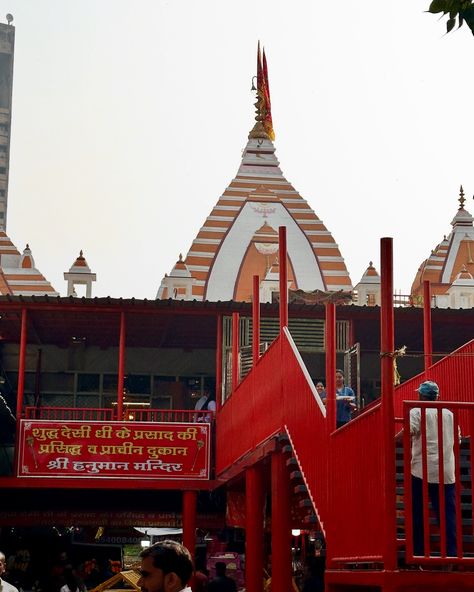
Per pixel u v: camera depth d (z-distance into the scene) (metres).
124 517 25.64
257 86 51.72
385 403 9.09
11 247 44.22
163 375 28.05
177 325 24.94
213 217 48.19
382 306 9.27
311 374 24.41
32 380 27.77
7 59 81.88
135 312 23.30
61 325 25.05
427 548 8.76
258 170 50.09
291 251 47.59
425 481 8.83
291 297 24.62
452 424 9.56
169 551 5.43
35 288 43.16
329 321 11.70
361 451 9.85
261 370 16.23
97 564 29.39
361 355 26.62
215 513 25.67
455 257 45.66
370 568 10.46
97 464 22.22
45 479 22.03
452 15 6.43
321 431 11.73
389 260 9.33
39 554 30.22
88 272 34.69
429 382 9.76
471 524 10.00
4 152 81.25
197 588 18.83
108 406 27.83
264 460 16.30
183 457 22.44
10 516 25.38
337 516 10.80
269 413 15.36
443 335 24.98
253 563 17.20
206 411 22.88
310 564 16.42
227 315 23.61
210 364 28.16
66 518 25.50
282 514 14.45
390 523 8.89
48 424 22.28
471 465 8.99
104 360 27.95
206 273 47.03
